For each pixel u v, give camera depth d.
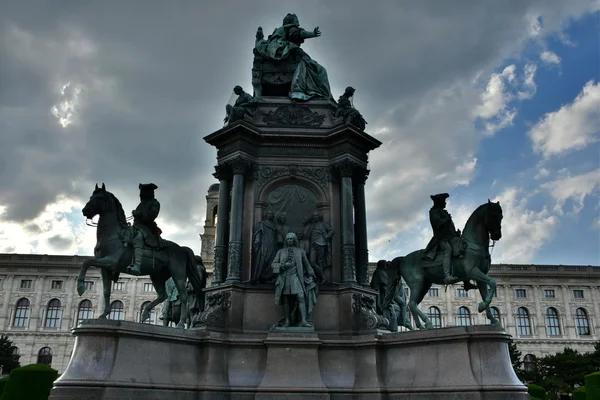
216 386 15.05
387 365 15.58
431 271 17.05
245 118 18.91
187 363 15.16
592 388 25.16
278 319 16.89
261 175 18.80
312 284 16.34
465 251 16.48
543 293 103.25
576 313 102.75
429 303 99.12
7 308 98.06
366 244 18.84
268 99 19.91
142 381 13.92
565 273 103.69
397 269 18.16
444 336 14.67
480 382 13.84
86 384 13.15
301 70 20.47
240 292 17.06
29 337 96.50
